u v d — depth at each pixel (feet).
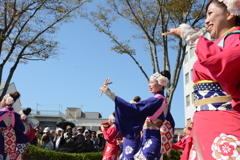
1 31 40.63
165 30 42.65
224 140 6.07
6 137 18.62
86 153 32.48
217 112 6.33
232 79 5.78
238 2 6.24
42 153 29.73
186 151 9.50
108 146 24.94
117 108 14.12
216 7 6.85
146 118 15.06
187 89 99.45
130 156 18.45
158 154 14.82
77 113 133.39
